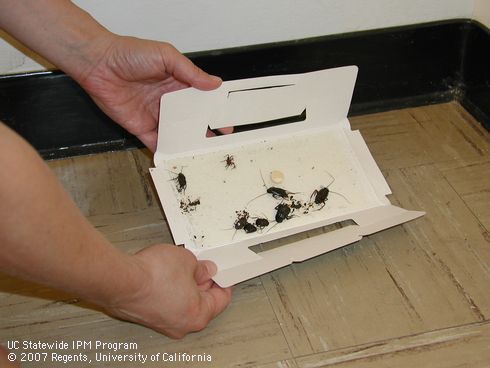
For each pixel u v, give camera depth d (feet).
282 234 1.83
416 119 2.39
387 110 2.43
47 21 1.71
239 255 1.74
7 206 1.08
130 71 1.81
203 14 2.12
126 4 2.04
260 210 1.88
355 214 1.90
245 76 2.28
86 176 2.15
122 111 1.92
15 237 1.11
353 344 1.67
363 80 2.38
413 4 2.27
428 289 1.80
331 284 1.82
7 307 1.76
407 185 2.11
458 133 2.32
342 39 2.28
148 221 2.00
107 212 2.02
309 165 2.00
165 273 1.48
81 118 2.19
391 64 2.37
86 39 1.75
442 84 2.46
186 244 1.77
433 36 2.35
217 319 1.73
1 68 2.07
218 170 1.94
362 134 2.32
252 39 2.22
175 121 1.83
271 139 2.03
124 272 1.35
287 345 1.67
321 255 1.90
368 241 1.94
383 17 2.28
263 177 1.95
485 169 2.17
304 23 2.22
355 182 1.97
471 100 2.41
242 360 1.64
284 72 2.31
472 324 1.71
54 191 1.15
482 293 1.78
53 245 1.16
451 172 2.16
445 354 1.64
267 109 1.93
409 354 1.64
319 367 1.62
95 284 1.29
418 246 1.91
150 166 2.19
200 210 1.85
